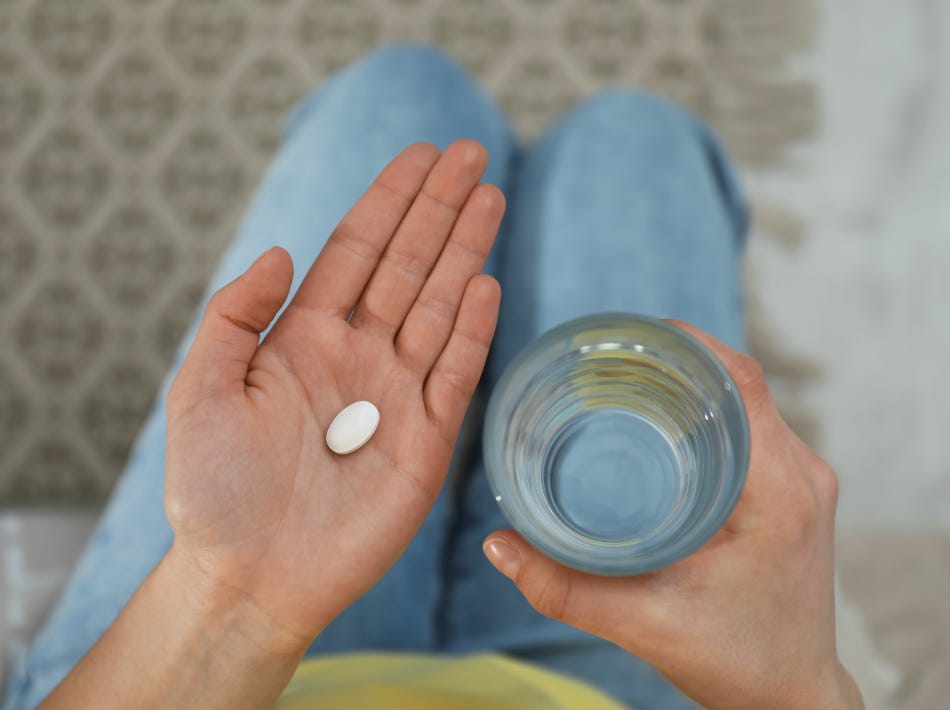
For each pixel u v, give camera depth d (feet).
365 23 3.44
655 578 1.04
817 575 1.07
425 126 2.00
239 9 3.48
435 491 1.12
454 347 1.15
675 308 1.82
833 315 3.08
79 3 3.52
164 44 3.48
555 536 0.92
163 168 3.40
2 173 3.43
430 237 1.20
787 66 3.30
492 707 1.21
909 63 3.26
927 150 3.18
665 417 0.96
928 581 2.14
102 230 3.37
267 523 1.04
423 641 1.66
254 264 1.05
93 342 3.31
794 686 1.07
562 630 1.60
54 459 3.25
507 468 0.93
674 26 3.37
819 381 3.03
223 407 1.05
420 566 1.71
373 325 1.17
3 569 1.79
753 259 3.13
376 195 1.21
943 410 2.97
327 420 1.12
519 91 3.36
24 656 1.62
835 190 3.18
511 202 2.27
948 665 1.97
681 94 3.33
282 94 3.42
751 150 3.25
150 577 1.08
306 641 1.08
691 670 1.06
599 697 1.32
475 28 3.42
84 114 3.45
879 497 2.93
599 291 1.83
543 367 0.96
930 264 3.09
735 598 1.04
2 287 3.36
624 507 0.97
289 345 1.14
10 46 3.51
